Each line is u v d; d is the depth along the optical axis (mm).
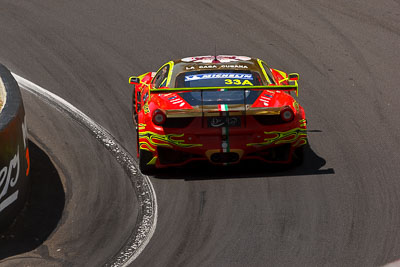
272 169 31250
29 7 56375
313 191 29000
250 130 29750
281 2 56375
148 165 31266
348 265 23547
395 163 31391
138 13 55031
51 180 31219
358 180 29844
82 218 28141
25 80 43344
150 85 34781
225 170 31391
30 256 25312
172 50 48250
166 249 25328
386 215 26828
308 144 33750
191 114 29438
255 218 27094
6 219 26938
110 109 39125
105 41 49812
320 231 25891
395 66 44094
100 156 33531
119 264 24562
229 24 52469
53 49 48438
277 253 24531
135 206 28844
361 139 34125
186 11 55250
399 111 37375
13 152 27266
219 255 24625
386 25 51219
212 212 27766
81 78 43688
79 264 24703
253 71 32875
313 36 49688
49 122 37250
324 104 38656
